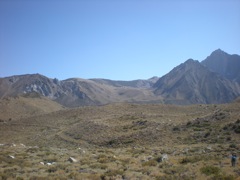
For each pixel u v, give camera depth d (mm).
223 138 59125
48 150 47188
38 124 132125
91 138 81500
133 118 104438
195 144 56969
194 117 89125
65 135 93125
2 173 26562
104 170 29188
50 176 25922
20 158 36875
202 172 26328
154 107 138125
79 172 28141
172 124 79562
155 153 42719
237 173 25562
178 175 25625
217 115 77750
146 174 26688
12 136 107125
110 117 116188
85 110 149000
